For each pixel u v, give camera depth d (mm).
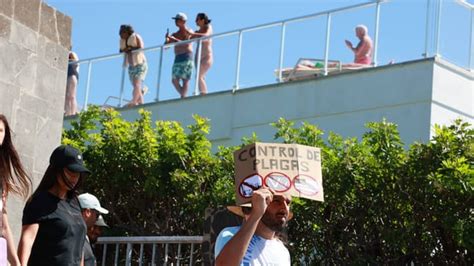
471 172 8930
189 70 16219
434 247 9109
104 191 10820
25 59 9016
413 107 14445
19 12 8992
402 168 9328
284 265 6168
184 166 10578
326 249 9617
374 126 9641
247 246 5910
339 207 9578
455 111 14539
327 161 9688
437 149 9227
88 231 8320
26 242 6461
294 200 9555
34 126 9047
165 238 9164
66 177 6645
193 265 9930
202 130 10836
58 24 9414
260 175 6328
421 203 9172
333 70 15328
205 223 8062
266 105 15719
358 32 15094
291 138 10180
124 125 10938
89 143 11461
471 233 8742
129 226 10742
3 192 6359
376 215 9422
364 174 9500
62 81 9398
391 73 14727
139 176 10703
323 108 15227
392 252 9336
